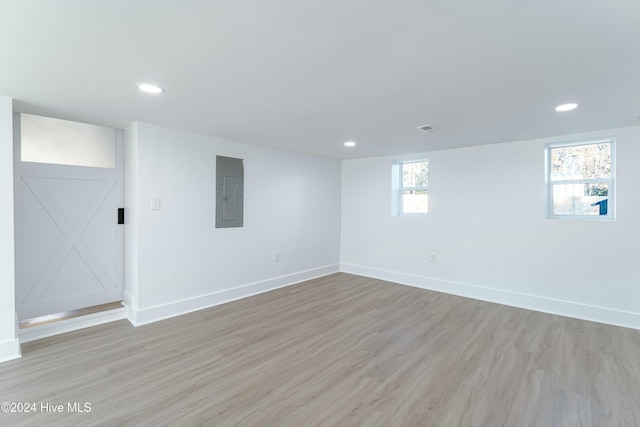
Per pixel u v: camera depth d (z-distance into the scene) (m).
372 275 5.31
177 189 3.48
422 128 3.25
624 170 3.20
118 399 1.99
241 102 2.49
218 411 1.88
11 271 2.48
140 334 2.96
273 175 4.55
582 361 2.49
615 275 3.26
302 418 1.83
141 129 3.18
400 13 1.32
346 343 2.81
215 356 2.56
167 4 1.25
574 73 1.90
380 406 1.95
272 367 2.40
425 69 1.87
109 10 1.29
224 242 3.95
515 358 2.54
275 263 4.62
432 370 2.37
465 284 4.27
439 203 4.52
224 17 1.35
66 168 3.18
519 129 3.26
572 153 3.62
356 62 1.79
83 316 3.12
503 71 1.89
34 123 3.06
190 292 3.61
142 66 1.85
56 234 3.13
